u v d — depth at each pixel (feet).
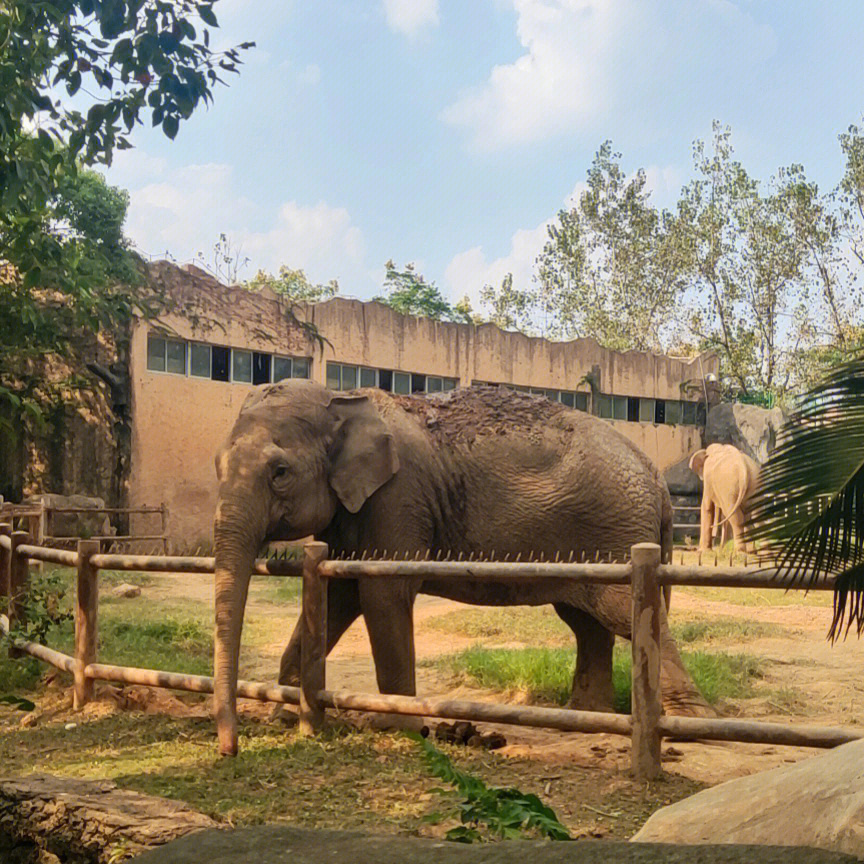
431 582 23.93
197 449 75.72
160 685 21.49
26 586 28.68
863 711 25.72
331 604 24.40
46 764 18.04
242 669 30.78
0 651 28.37
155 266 73.36
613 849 7.71
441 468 23.59
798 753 20.45
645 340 151.74
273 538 22.00
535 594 23.88
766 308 145.07
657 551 16.84
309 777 16.89
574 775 17.42
